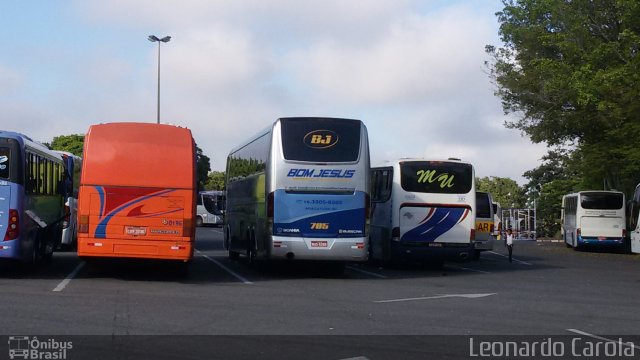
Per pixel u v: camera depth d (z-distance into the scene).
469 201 23.91
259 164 20.62
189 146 17.11
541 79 37.25
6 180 16.28
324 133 19.28
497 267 26.47
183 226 16.88
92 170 16.70
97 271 19.48
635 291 17.88
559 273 23.64
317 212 19.05
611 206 39.62
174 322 11.20
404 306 13.80
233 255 25.80
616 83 31.42
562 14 35.22
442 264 26.89
